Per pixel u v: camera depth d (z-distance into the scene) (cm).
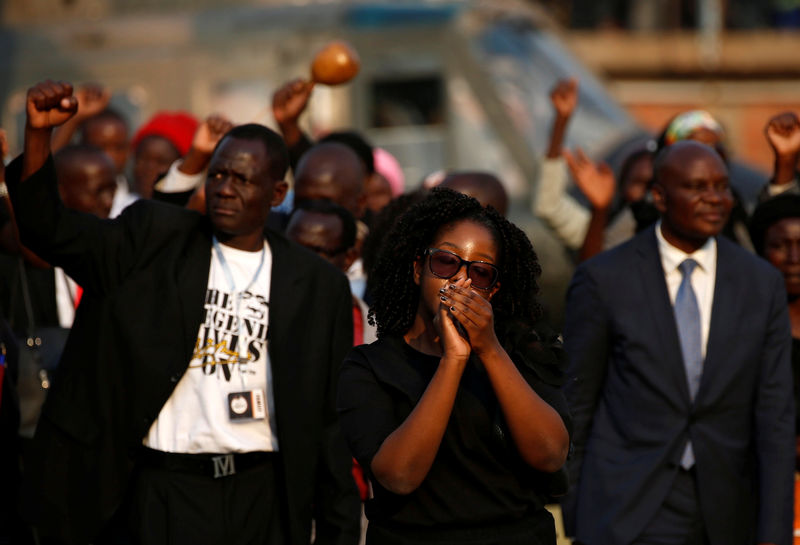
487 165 2875
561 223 1864
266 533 1190
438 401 886
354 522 1230
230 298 1195
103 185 1565
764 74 5469
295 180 1606
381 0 2978
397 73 2931
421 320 956
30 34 3108
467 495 928
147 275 1172
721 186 1295
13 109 3092
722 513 1255
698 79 5472
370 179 1859
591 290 1305
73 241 1148
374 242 1527
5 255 1495
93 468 1156
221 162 1195
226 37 2989
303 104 1597
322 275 1234
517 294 959
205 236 1211
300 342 1204
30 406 1378
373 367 946
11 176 1122
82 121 2017
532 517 948
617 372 1296
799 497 1386
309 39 2944
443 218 948
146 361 1155
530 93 2923
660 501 1250
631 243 1326
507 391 898
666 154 1312
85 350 1167
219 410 1174
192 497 1161
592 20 5659
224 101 2994
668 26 5644
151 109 3022
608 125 2880
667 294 1291
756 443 1281
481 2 3038
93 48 3077
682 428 1263
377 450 914
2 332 1393
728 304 1279
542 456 906
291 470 1187
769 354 1284
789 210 1433
